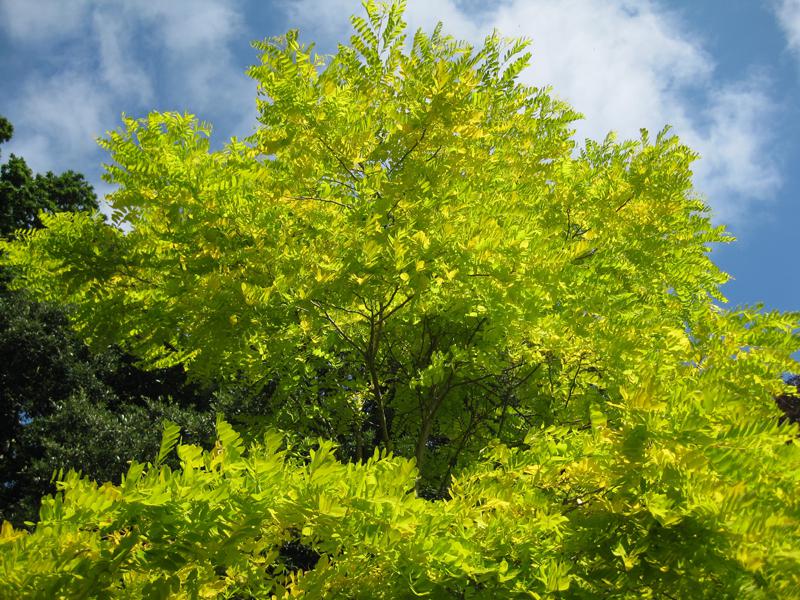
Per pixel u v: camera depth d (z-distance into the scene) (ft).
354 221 16.62
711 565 8.31
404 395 24.44
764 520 7.89
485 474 11.05
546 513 9.72
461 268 15.83
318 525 8.38
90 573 7.06
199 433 47.44
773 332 14.01
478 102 17.39
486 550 9.48
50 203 67.05
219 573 10.14
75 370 53.57
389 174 17.88
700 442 8.57
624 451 8.96
